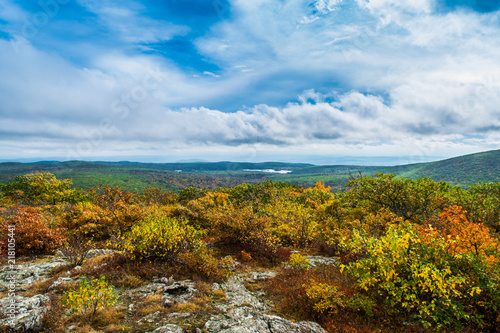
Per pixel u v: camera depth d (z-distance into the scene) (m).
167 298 5.77
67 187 32.22
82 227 11.66
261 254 10.18
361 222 12.75
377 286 5.89
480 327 4.68
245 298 6.18
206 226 13.84
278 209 18.42
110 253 8.79
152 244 7.97
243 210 11.90
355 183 18.33
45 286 6.03
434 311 4.88
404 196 15.87
